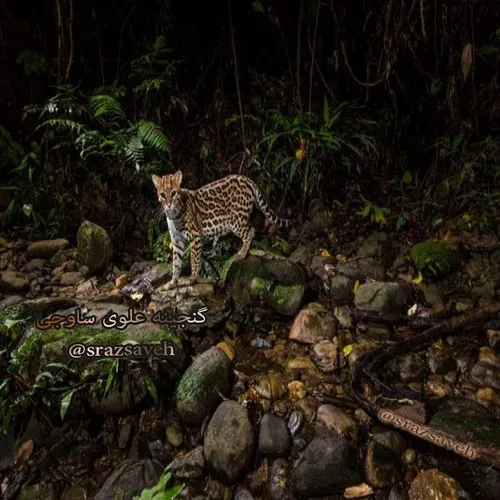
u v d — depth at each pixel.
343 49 3.10
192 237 2.30
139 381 1.98
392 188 3.16
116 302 2.38
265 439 1.83
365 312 2.29
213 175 3.19
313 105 3.34
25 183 3.09
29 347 2.08
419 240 2.79
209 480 1.83
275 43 3.59
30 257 2.77
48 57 3.37
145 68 3.18
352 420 1.88
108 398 1.97
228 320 2.29
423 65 3.33
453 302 2.40
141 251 2.90
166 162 3.10
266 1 3.44
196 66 3.60
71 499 1.87
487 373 2.03
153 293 2.37
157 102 3.34
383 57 3.09
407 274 2.57
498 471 1.68
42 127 3.26
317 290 2.46
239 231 2.45
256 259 2.40
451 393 1.99
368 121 3.10
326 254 2.74
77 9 3.31
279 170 3.03
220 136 3.39
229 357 2.14
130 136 2.89
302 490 1.73
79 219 3.03
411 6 2.78
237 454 1.79
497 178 3.02
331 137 2.76
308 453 1.78
